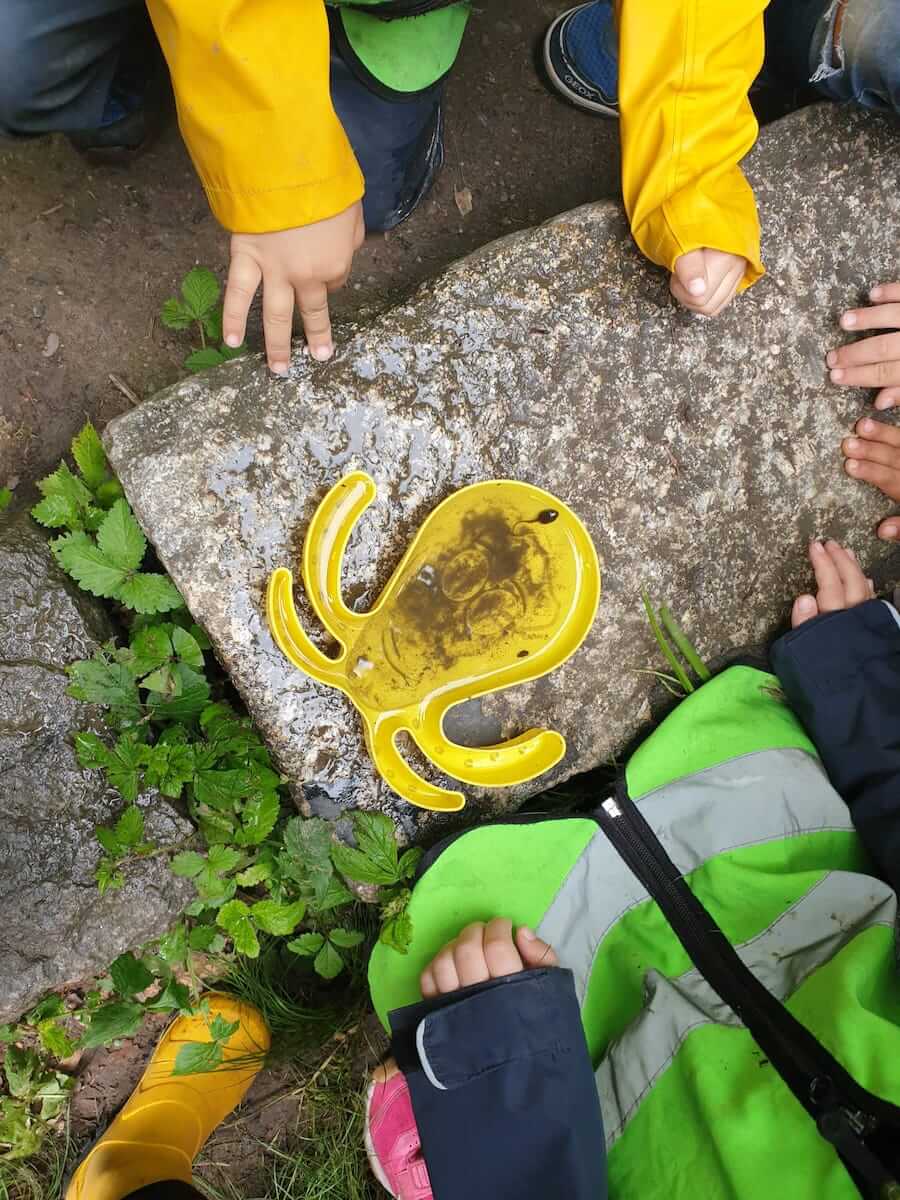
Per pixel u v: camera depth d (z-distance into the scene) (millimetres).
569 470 543
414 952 534
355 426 513
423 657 512
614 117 743
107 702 506
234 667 509
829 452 585
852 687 558
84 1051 628
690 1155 464
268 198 443
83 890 505
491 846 539
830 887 512
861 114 577
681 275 495
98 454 546
